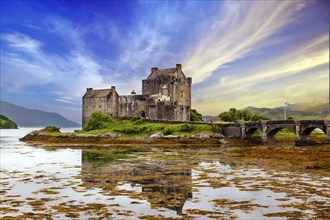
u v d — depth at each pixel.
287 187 25.91
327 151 50.91
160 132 86.81
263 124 82.19
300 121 74.25
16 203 21.41
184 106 106.50
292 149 55.81
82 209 19.98
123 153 57.38
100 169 36.56
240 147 70.44
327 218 17.95
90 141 88.44
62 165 40.22
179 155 52.81
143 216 18.53
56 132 104.81
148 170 35.66
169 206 20.64
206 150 63.34
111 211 19.55
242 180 29.17
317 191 24.41
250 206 20.42
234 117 132.50
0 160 46.03
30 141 99.44
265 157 47.56
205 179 29.84
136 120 102.06
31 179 30.25
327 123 68.88
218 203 21.22
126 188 26.05
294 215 18.50
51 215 18.73
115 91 117.56
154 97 109.62
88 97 121.38
